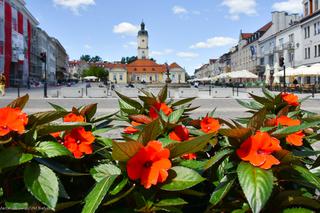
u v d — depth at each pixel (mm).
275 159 1765
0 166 1635
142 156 1717
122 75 127500
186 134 2359
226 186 1857
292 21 69625
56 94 27719
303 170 1902
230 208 1979
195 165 1933
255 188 1657
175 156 1837
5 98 25328
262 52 76938
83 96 28188
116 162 2170
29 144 1811
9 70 56500
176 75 118562
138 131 2447
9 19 55781
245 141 1835
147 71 130375
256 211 1604
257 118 2061
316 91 36625
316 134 2697
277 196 1953
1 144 1745
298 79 53406
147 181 1674
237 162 1915
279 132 2047
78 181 2207
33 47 78000
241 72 48531
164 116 2514
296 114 3023
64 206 1815
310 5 51969
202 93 37156
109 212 1796
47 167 1725
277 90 42406
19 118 1805
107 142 2383
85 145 2105
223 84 72688
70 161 2166
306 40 53188
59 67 132125
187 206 2178
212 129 2514
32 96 28531
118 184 1775
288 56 60375
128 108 3025
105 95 27906
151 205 1734
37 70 83562
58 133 2301
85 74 157500
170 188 1706
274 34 67438
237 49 104875
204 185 2203
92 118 2785
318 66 35438
